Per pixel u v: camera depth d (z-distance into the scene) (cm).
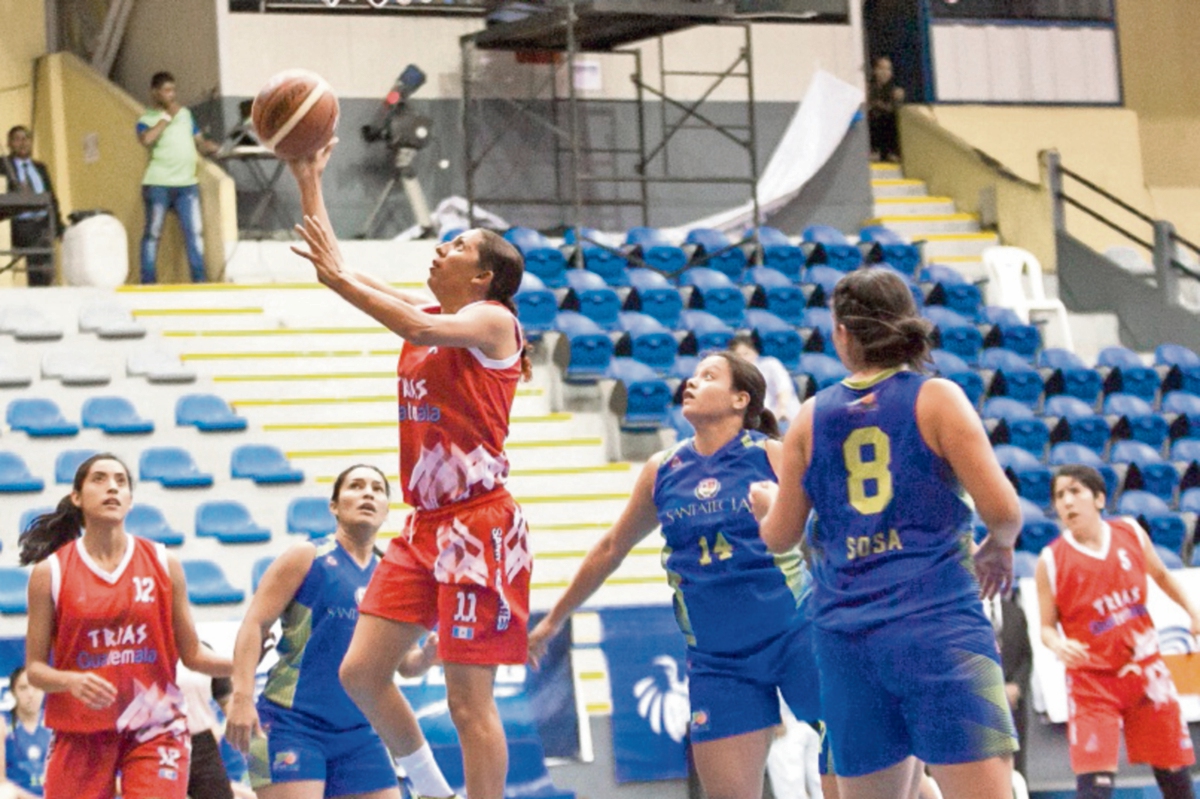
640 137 1823
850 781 516
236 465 1227
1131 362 1652
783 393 1290
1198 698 1105
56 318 1422
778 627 646
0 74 1836
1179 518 1386
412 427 553
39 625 668
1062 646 902
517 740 989
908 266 1731
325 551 676
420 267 1614
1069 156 2108
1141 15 2327
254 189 1677
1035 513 1322
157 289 1457
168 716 679
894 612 495
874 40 2145
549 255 1528
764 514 576
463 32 1778
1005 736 491
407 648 566
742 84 1886
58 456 1198
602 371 1383
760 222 1875
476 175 1775
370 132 1711
